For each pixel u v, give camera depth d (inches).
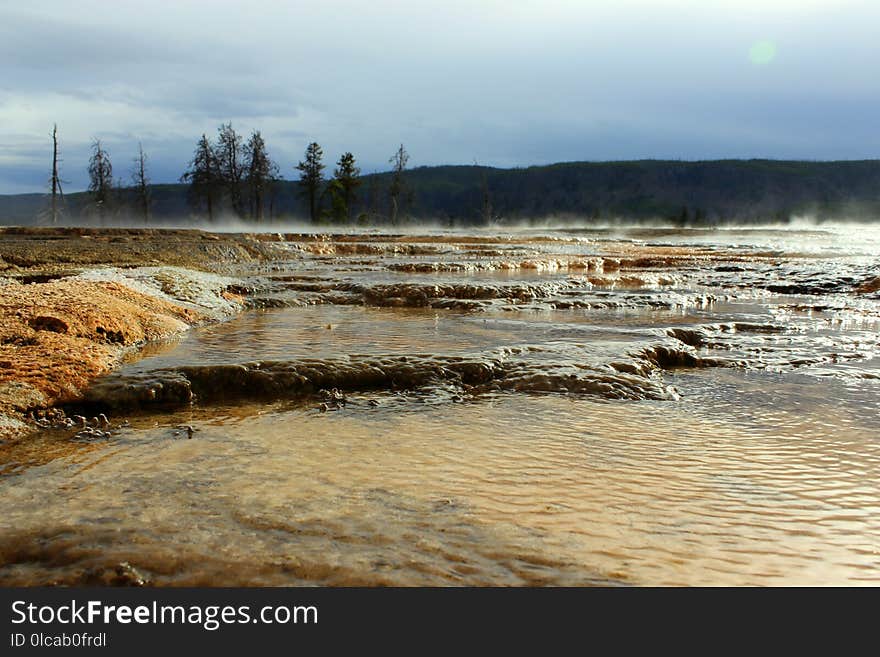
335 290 471.8
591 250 936.3
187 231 947.3
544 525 122.0
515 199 5506.9
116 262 512.4
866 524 126.3
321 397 215.8
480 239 1182.9
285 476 145.3
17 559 110.0
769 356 285.0
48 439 172.4
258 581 102.6
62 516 124.6
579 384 223.8
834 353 290.8
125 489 137.9
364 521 122.1
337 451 162.7
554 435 177.2
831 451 168.4
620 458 160.1
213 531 118.0
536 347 267.6
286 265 657.0
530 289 469.1
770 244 1214.9
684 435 179.5
